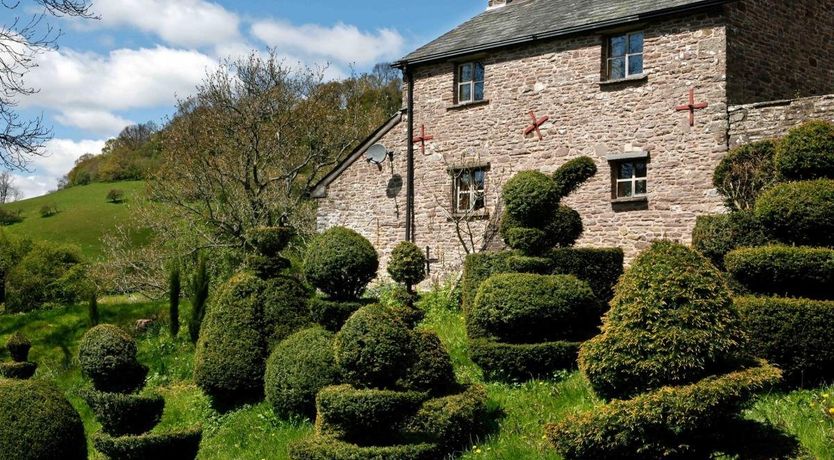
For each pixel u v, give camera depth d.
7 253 31.77
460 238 18.22
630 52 17.20
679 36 16.22
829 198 9.16
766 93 16.56
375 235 21.12
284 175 28.22
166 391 14.30
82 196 51.00
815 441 7.21
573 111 17.75
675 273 6.71
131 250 27.16
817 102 14.36
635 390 6.80
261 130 29.39
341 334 8.85
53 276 29.91
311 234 26.67
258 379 12.12
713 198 15.52
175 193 26.59
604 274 12.20
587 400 9.39
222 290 12.90
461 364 11.89
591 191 17.25
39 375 17.78
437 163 20.05
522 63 18.69
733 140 15.36
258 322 12.41
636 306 6.76
